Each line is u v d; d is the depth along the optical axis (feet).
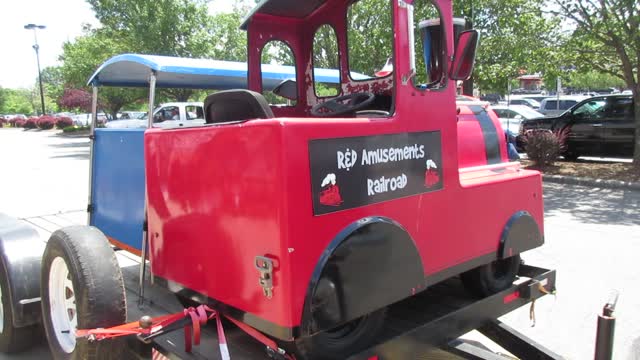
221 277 8.45
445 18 9.69
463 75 9.36
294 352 7.96
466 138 11.59
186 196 9.08
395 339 8.95
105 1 64.44
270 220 7.33
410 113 8.93
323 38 12.68
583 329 14.44
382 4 12.52
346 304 7.73
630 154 44.24
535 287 11.94
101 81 14.76
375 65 14.23
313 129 7.38
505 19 36.88
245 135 7.61
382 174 8.43
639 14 34.91
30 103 335.06
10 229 12.25
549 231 24.89
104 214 14.48
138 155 12.56
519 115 67.31
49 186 38.27
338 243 7.59
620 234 24.12
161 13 62.34
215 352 8.90
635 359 12.74
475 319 10.56
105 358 8.71
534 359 10.88
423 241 9.32
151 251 10.43
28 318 11.53
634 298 16.46
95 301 8.86
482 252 10.73
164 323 8.25
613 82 139.03
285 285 7.21
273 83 13.58
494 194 10.95
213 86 15.51
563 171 42.22
